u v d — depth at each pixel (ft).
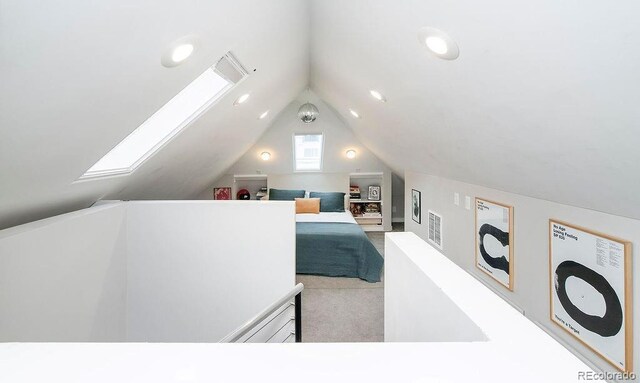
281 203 8.32
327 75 9.82
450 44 3.79
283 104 14.23
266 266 8.42
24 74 2.76
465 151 6.67
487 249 8.22
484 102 4.45
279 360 1.72
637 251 4.36
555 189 5.27
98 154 5.27
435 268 3.20
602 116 3.11
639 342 4.36
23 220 5.93
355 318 9.96
